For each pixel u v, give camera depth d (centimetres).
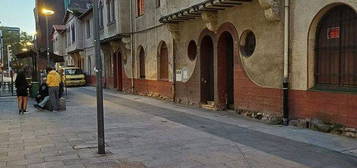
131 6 2333
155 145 831
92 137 932
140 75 2297
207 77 1555
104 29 2767
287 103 1055
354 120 862
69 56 4616
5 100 2067
